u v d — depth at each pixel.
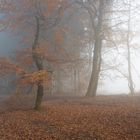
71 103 25.75
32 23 23.50
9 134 15.84
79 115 19.91
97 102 25.66
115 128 16.11
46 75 21.38
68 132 15.87
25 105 25.86
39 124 17.94
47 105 24.75
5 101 28.31
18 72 21.44
